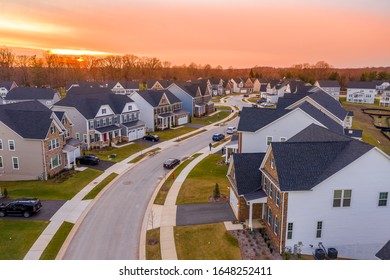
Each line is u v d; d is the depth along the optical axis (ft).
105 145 174.19
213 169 135.03
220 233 81.25
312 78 535.19
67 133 150.92
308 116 121.29
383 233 75.15
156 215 92.84
